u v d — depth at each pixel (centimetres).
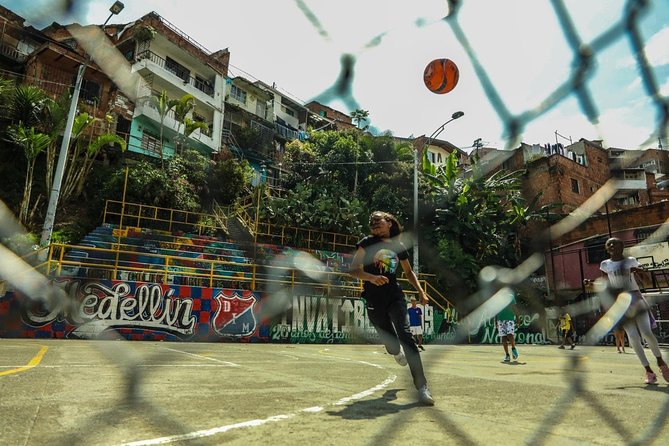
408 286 1486
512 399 282
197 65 1221
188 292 1070
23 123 1194
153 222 1573
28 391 246
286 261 1419
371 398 271
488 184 1606
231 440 166
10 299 860
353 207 1842
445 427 197
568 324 1319
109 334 809
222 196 1546
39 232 1292
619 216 1578
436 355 694
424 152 1742
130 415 198
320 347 1025
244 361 526
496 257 1594
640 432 197
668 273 818
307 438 172
